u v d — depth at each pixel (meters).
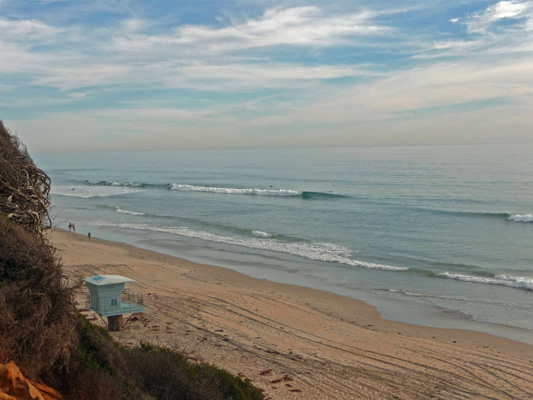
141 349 9.30
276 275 25.20
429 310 19.56
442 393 11.50
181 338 14.06
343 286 23.12
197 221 43.19
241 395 8.48
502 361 13.98
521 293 21.72
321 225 40.84
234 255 29.98
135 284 21.36
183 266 26.72
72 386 5.71
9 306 5.33
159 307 17.52
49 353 5.48
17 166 8.00
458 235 35.72
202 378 8.23
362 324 17.67
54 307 5.92
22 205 7.76
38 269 6.00
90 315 15.17
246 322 16.52
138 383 7.09
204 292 20.39
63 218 45.78
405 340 15.84
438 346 15.30
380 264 27.48
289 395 10.53
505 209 47.38
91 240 34.31
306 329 16.36
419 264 27.45
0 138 7.96
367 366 13.08
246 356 13.07
